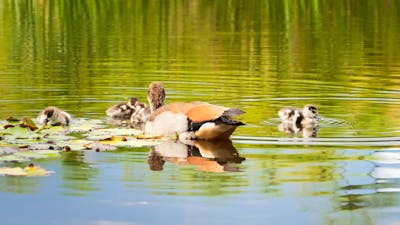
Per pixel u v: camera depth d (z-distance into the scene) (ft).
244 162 42.32
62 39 99.45
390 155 43.37
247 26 114.73
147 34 105.29
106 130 51.11
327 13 130.62
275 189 37.22
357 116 54.49
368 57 85.25
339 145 45.98
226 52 88.84
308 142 46.80
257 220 33.24
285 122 52.85
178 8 137.69
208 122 47.75
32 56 85.20
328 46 94.27
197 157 43.75
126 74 73.67
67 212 34.22
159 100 55.62
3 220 33.40
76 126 51.78
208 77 71.87
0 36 102.37
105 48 91.61
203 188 37.40
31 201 35.55
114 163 42.11
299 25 115.75
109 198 35.94
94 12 131.85
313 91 64.54
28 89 65.41
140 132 50.88
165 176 39.52
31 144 46.24
